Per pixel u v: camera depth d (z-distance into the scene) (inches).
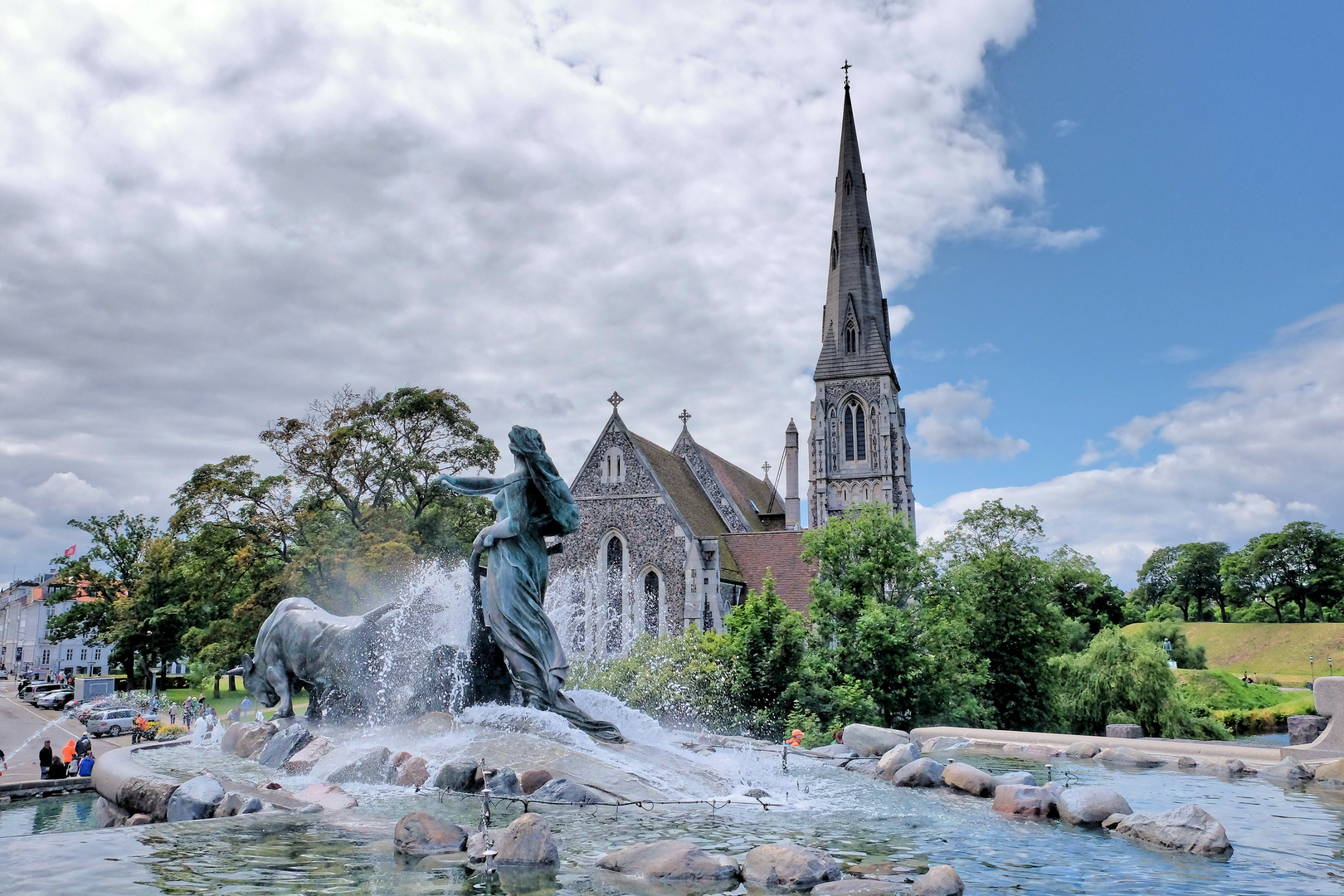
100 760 580.1
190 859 362.9
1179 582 5856.3
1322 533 5034.5
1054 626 1971.0
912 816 522.3
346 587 2026.3
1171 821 452.1
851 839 457.4
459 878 350.6
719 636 1406.3
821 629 1588.3
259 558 2199.8
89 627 3846.0
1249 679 3848.4
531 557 734.5
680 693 1305.4
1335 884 373.1
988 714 1734.7
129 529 3905.0
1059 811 517.3
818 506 3442.4
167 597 3358.8
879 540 1688.0
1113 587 4766.2
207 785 489.7
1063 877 381.4
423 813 406.9
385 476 2317.9
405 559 1994.3
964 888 357.7
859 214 3715.6
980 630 1908.2
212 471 2219.5
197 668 2903.5
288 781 611.5
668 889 343.3
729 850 424.8
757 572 2422.5
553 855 378.0
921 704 1503.4
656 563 2271.2
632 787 567.5
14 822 698.8
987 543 2217.0
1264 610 5221.5
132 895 307.4
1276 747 764.6
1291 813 548.7
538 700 702.5
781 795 588.7
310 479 2281.0
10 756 1499.8
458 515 2410.2
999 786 560.7
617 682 1305.4
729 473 3129.9
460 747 633.6
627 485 2319.1
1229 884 372.5
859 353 3543.3
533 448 731.4
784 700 1355.8
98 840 390.0
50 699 2800.2
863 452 3469.5
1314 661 4343.0
